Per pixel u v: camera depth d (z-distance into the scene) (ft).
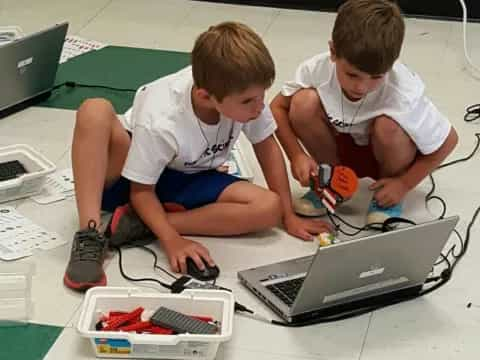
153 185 6.79
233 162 8.05
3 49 8.42
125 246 6.91
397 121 6.97
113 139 6.84
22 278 6.36
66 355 5.77
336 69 6.93
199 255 6.61
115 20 11.35
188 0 12.01
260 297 6.35
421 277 6.41
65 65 10.05
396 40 6.53
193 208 7.07
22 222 7.15
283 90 7.52
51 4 11.76
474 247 7.06
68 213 7.32
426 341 6.03
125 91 9.57
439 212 7.52
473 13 11.59
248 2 11.96
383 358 5.85
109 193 7.18
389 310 6.31
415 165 7.34
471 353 5.94
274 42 10.83
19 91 8.90
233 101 6.19
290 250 6.95
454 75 10.10
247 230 7.02
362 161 7.70
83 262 6.40
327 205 7.09
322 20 11.55
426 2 11.64
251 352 5.86
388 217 7.27
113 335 5.61
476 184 7.97
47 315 6.12
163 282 6.50
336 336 6.03
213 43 6.15
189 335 5.60
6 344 5.86
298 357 5.83
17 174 7.47
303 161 7.36
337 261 5.76
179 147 6.59
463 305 6.40
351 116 7.21
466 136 8.77
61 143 8.44
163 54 10.47
